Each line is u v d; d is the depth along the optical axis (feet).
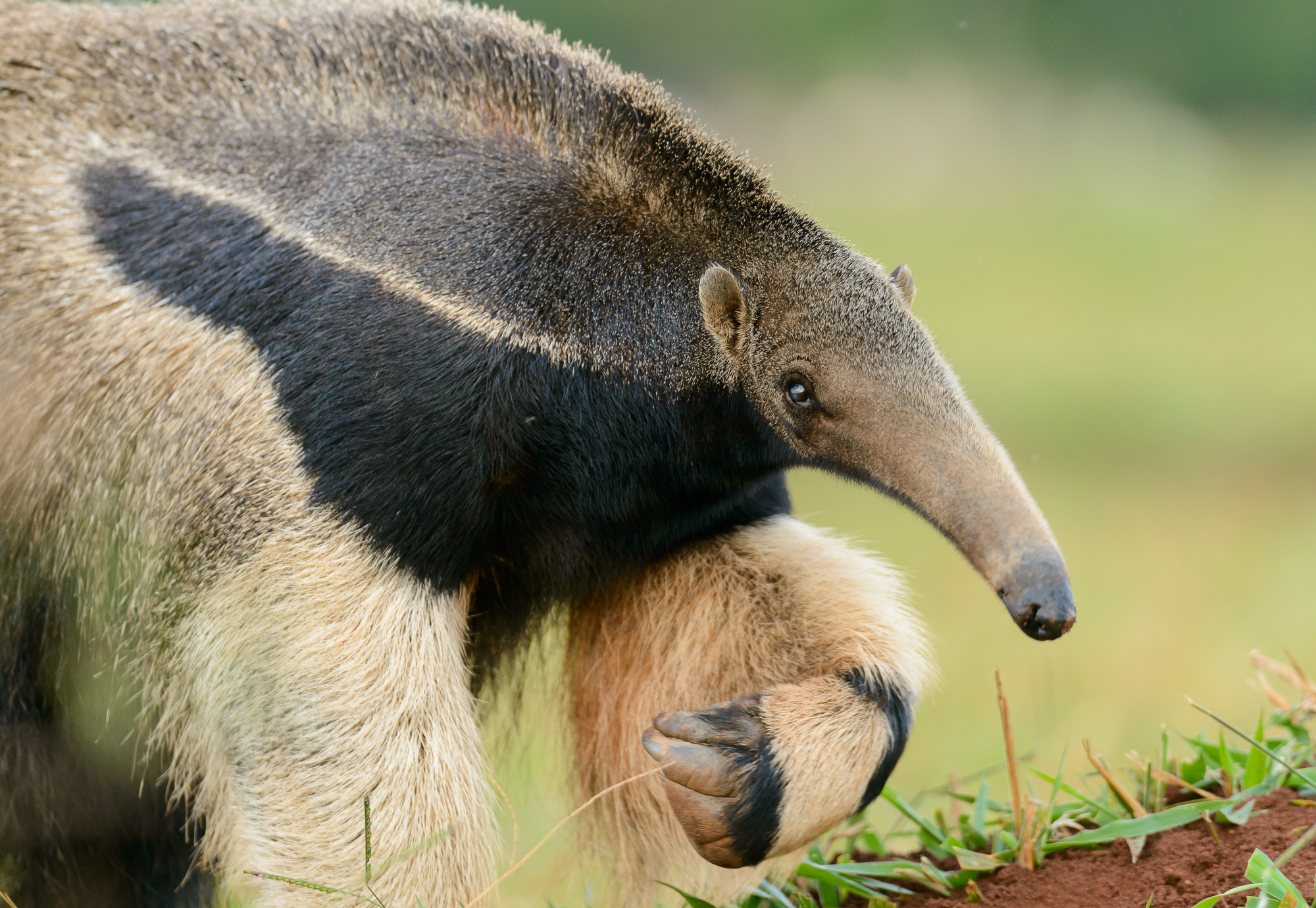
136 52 27.40
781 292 27.02
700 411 27.12
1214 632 51.65
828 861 30.25
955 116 219.00
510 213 25.99
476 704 29.55
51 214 26.58
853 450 26.48
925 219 181.78
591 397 26.00
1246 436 96.37
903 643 28.48
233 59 27.17
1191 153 213.87
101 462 26.16
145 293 25.93
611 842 30.73
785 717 26.23
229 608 24.88
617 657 30.27
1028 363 116.67
